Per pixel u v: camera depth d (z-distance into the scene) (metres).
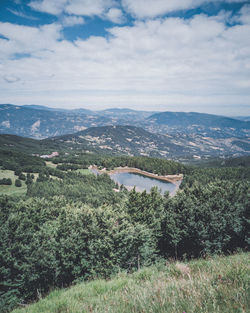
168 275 6.76
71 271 18.20
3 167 167.25
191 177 163.00
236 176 154.50
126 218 26.88
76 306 5.42
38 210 37.06
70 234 20.20
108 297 5.71
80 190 132.75
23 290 16.11
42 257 17.83
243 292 3.77
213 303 3.47
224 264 6.55
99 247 18.73
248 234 22.97
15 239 20.11
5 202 41.16
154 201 40.44
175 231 26.52
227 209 25.69
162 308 3.75
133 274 8.44
